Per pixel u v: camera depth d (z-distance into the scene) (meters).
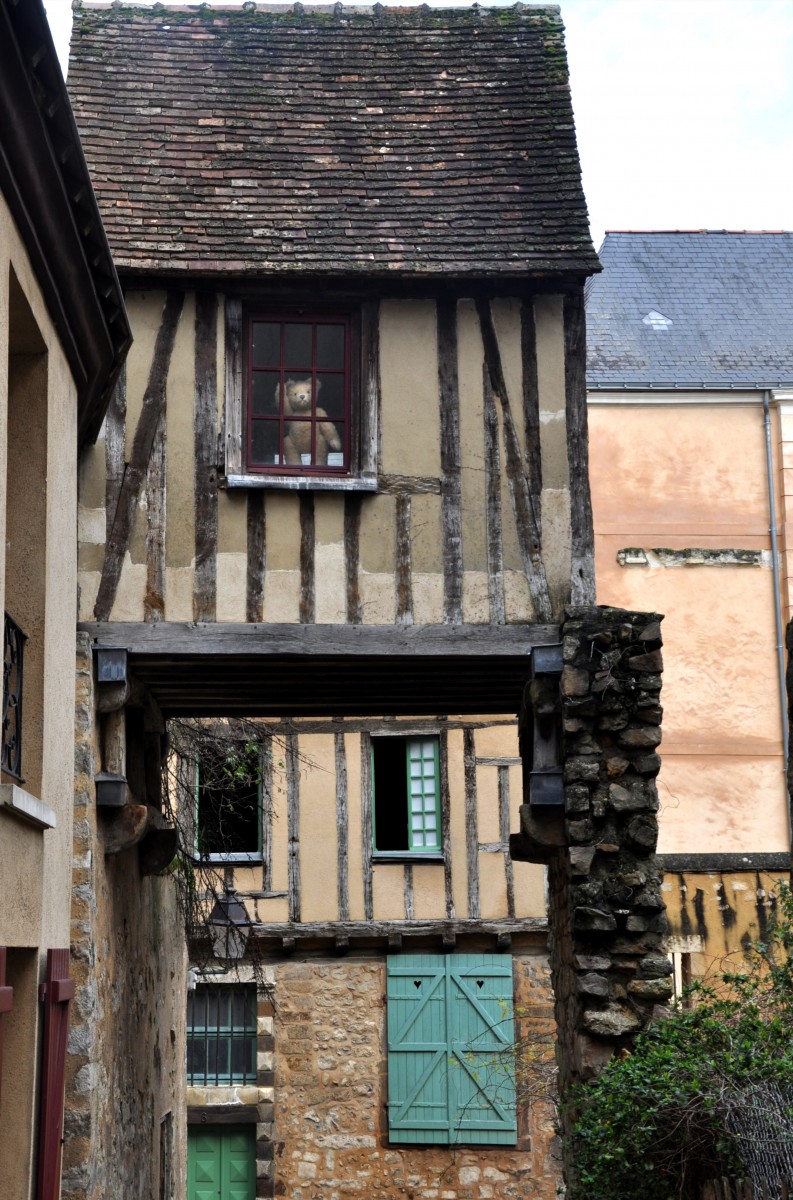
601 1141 7.07
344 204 9.23
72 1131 7.73
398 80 9.98
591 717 8.69
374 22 10.29
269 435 9.03
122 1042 9.16
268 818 16.23
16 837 5.78
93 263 7.09
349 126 9.70
